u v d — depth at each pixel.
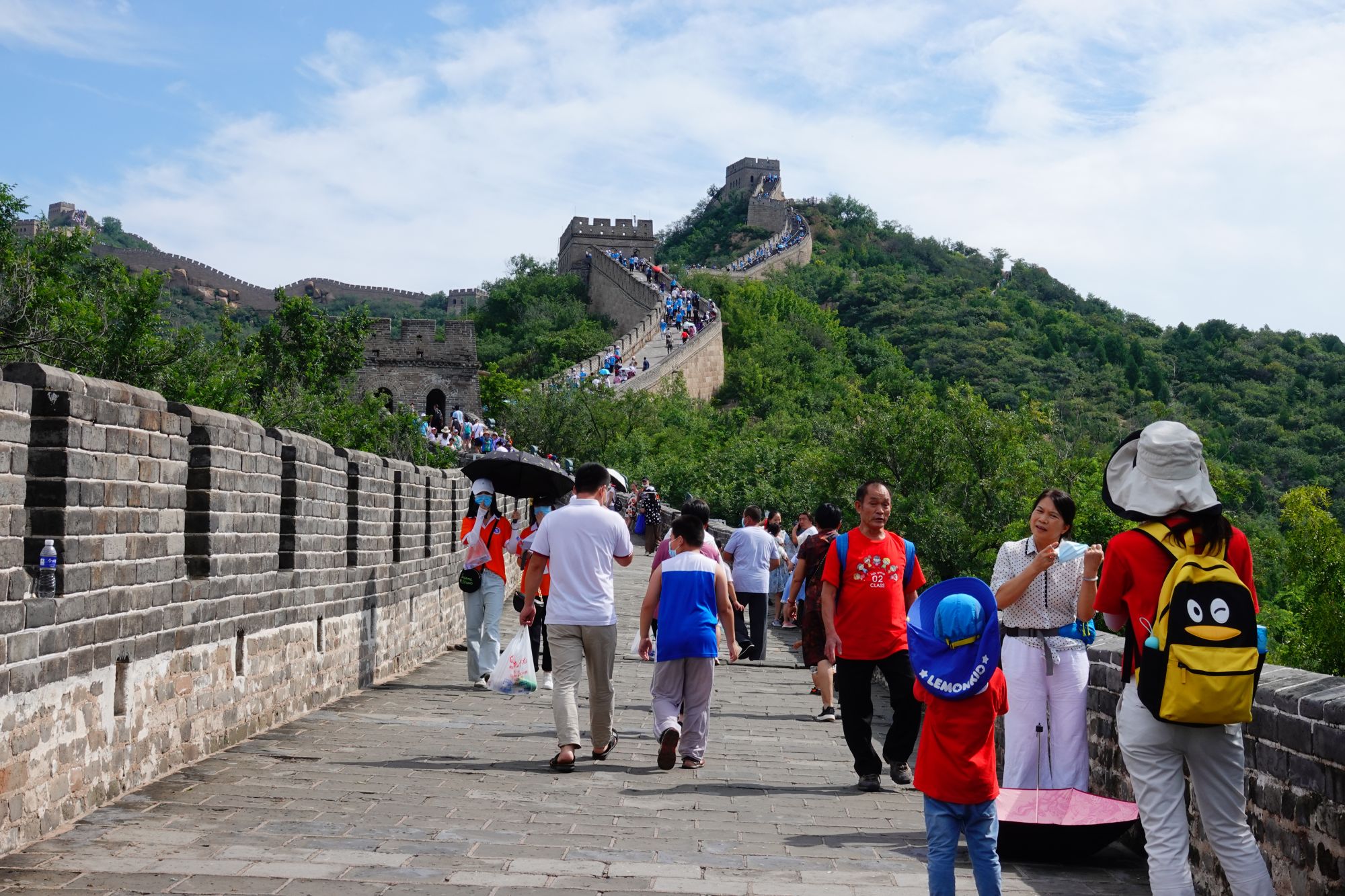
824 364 112.19
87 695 6.35
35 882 5.12
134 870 5.34
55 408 6.07
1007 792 6.83
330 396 30.67
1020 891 5.80
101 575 6.47
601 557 8.73
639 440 55.16
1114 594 5.14
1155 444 5.07
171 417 7.34
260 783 7.26
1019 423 20.77
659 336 87.56
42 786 5.89
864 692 8.30
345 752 8.46
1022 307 156.00
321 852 5.77
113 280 19.92
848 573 8.35
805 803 7.66
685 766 8.77
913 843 6.62
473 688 12.30
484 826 6.47
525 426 56.75
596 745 8.88
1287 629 19.91
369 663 12.13
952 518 19.19
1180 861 4.79
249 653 8.82
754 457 45.94
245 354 29.17
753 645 16.16
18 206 19.08
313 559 10.30
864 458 20.83
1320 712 4.98
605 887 5.41
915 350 139.00
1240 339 158.50
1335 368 144.38
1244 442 109.81
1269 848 5.36
